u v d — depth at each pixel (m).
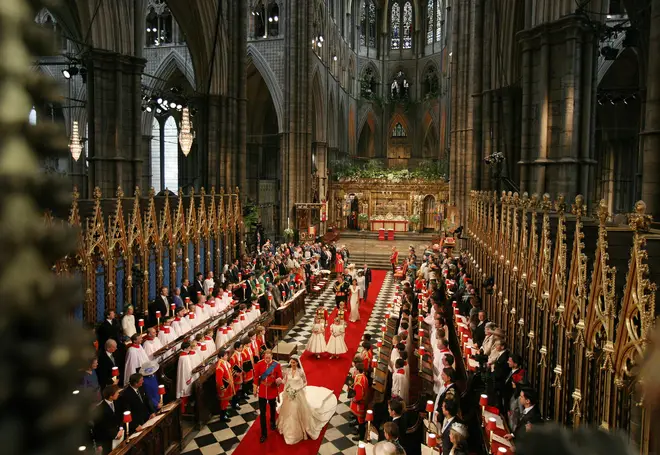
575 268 7.11
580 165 14.35
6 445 0.60
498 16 23.56
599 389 6.03
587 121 14.34
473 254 21.45
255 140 49.53
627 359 5.29
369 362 11.59
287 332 18.44
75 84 36.41
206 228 21.81
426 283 21.39
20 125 0.70
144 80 40.12
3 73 0.69
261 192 48.91
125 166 20.28
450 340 14.08
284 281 19.98
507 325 12.12
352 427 11.27
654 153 10.23
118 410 9.00
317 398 11.71
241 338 14.12
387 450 6.00
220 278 20.30
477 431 8.44
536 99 15.16
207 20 25.33
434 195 46.31
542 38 14.67
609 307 5.77
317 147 45.91
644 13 18.72
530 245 9.94
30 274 0.68
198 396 11.13
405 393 10.30
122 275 15.91
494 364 9.07
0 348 0.64
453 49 34.44
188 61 39.22
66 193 0.77
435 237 41.69
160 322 14.95
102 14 19.05
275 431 11.07
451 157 34.62
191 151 45.84
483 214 17.95
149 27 40.09
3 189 0.68
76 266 13.23
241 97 28.02
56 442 0.67
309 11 39.56
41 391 0.66
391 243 42.03
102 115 19.45
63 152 0.78
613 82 28.92
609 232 6.77
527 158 15.53
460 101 33.59
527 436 0.82
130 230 16.09
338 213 48.62
